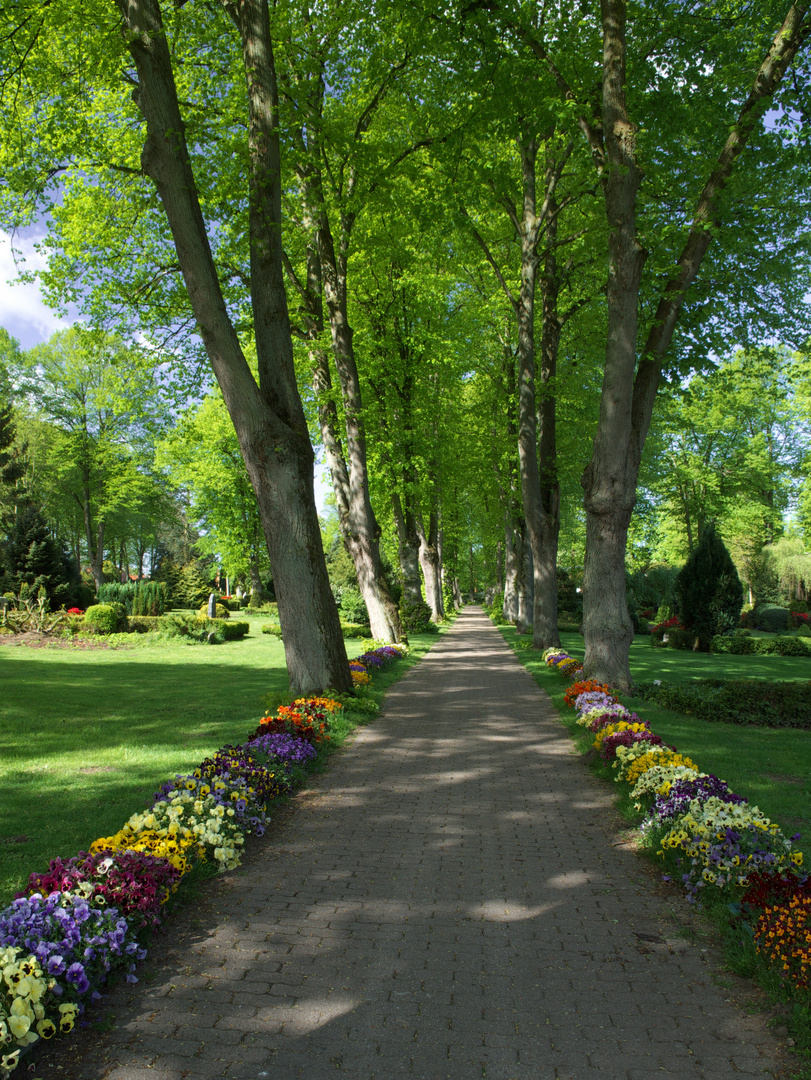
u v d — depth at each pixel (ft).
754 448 122.21
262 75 30.66
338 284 48.32
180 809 15.47
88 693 39.29
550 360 65.77
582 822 19.07
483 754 26.84
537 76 34.45
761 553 125.59
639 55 38.11
